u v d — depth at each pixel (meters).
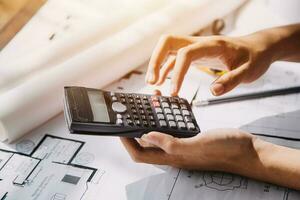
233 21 0.86
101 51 0.69
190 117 0.58
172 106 0.59
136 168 0.56
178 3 0.80
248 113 0.65
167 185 0.54
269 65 0.68
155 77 0.64
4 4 0.80
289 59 0.72
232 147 0.52
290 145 0.59
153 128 0.54
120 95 0.58
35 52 0.70
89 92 0.57
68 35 0.73
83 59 0.67
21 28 0.76
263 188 0.53
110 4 0.81
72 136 0.61
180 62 0.62
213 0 0.82
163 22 0.76
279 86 0.70
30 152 0.59
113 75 0.70
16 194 0.53
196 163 0.54
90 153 0.59
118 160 0.58
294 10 0.85
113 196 0.52
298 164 0.52
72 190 0.53
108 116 0.54
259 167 0.53
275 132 0.61
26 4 0.81
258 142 0.54
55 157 0.58
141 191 0.53
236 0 0.87
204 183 0.54
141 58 0.73
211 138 0.52
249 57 0.66
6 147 0.60
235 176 0.55
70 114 0.52
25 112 0.60
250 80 0.66
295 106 0.66
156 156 0.55
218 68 0.70
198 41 0.67
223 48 0.65
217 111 0.65
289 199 0.52
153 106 0.58
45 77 0.64
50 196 0.52
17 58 0.69
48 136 0.62
